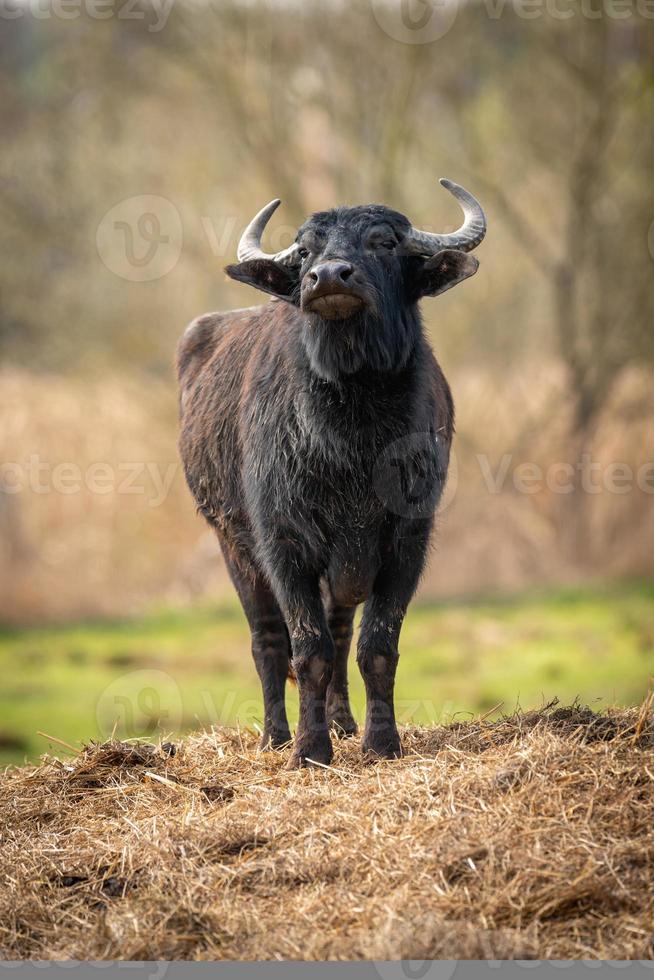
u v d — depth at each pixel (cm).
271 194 7144
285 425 2009
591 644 5447
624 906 1372
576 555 7231
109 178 7381
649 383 7338
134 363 7400
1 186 7375
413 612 6581
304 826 1630
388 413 1970
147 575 7356
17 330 7694
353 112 7156
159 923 1450
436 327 7419
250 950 1372
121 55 7256
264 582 2270
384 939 1330
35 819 1823
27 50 7962
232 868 1550
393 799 1650
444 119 7569
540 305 7912
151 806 1806
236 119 7050
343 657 2289
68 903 1550
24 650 5997
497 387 7431
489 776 1648
